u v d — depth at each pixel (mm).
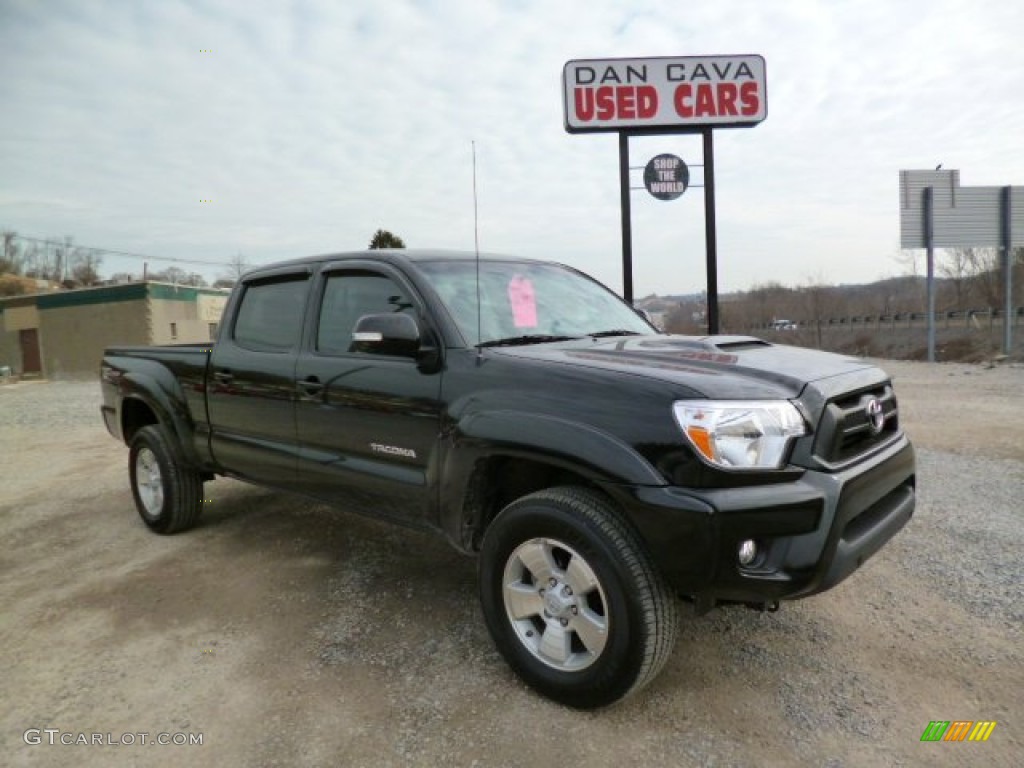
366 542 4531
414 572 3990
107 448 9039
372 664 2967
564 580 2568
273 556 4309
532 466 2932
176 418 4578
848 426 2570
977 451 6660
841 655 2930
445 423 2934
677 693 2674
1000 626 3127
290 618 3438
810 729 2438
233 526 4957
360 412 3338
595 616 2488
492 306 3342
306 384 3619
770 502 2252
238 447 4152
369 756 2367
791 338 54219
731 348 3021
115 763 2371
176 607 3607
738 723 2480
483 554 2809
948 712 2518
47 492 6477
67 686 2879
